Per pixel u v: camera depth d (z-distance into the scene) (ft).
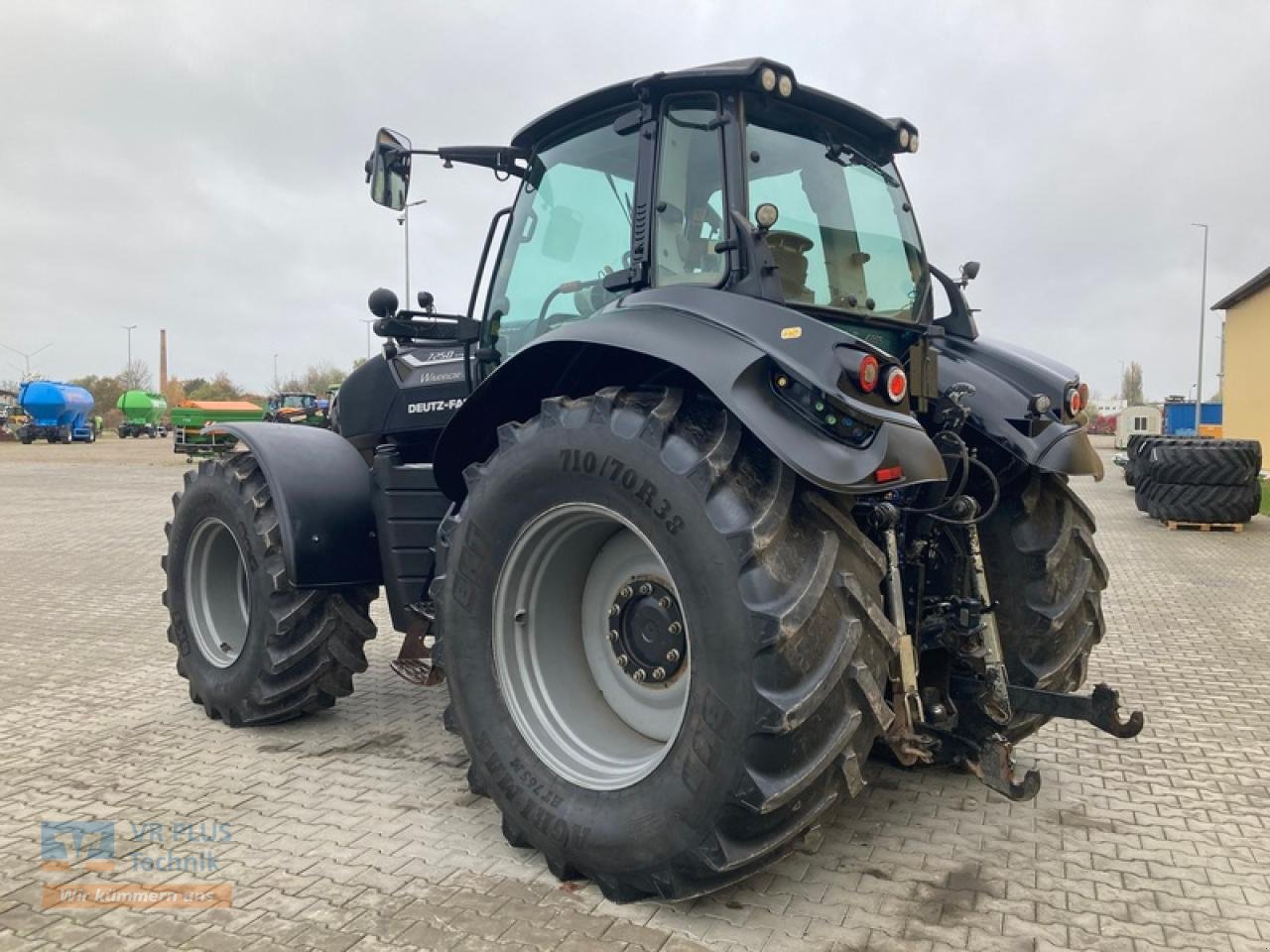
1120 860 10.09
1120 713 15.08
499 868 9.81
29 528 39.70
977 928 8.68
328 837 10.53
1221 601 24.81
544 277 11.91
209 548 15.03
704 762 8.21
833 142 11.19
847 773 8.31
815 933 8.56
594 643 10.55
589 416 9.25
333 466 13.79
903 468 8.35
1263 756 13.23
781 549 8.20
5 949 8.32
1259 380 89.20
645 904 9.05
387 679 17.10
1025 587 11.44
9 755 13.10
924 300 12.03
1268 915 8.98
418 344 15.12
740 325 8.77
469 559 10.16
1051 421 11.21
